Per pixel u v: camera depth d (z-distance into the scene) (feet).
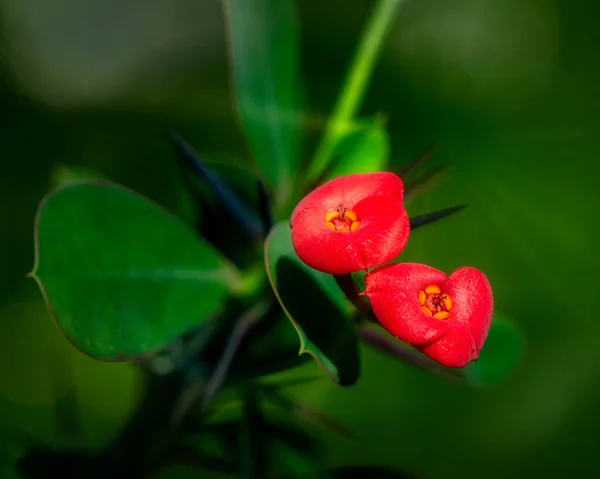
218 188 0.83
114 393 1.22
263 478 0.83
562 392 1.29
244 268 0.84
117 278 0.81
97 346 0.79
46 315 1.30
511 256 1.35
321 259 0.74
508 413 1.26
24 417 1.16
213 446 0.84
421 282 0.75
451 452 1.22
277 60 0.88
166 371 0.83
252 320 0.81
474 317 0.75
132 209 0.82
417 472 1.20
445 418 1.23
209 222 0.85
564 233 1.36
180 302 0.82
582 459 1.27
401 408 1.22
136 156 1.35
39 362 1.26
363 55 0.90
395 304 0.74
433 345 0.75
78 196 0.80
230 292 0.84
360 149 0.89
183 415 0.82
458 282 0.76
